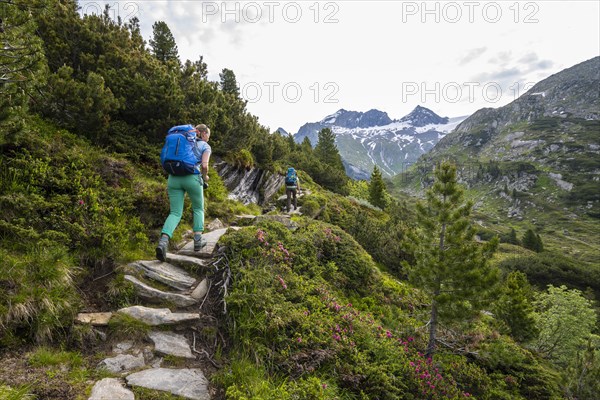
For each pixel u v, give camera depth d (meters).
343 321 5.58
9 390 2.72
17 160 4.99
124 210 6.02
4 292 3.41
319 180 36.25
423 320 8.76
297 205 16.20
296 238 7.85
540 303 25.16
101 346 3.66
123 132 8.82
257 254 6.00
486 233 111.50
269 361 4.03
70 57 9.04
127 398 3.03
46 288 3.75
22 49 4.61
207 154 5.27
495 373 8.01
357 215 16.56
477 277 7.64
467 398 5.96
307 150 58.69
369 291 8.93
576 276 48.81
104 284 4.49
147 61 9.94
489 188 188.38
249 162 14.98
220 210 9.10
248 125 14.38
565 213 141.62
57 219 4.76
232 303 4.56
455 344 8.82
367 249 14.68
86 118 7.31
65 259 4.23
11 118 4.61
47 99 6.91
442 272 7.90
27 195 4.77
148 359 3.65
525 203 158.00
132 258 5.01
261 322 4.38
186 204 7.39
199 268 5.38
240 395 3.29
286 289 5.49
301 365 4.10
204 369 3.74
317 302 5.69
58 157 5.86
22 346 3.30
